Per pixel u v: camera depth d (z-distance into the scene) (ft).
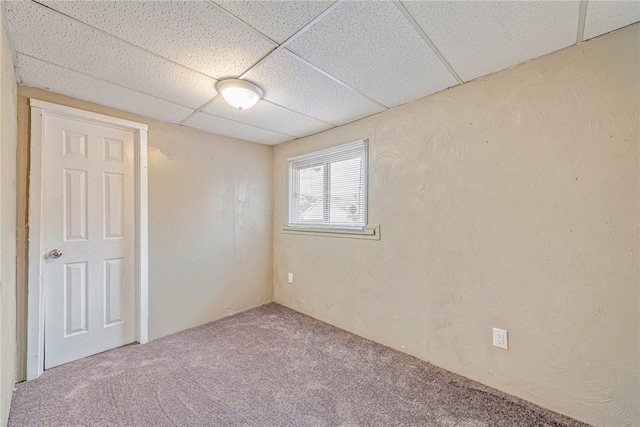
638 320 4.29
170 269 8.43
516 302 5.42
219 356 7.05
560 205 4.93
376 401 5.37
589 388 4.69
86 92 6.41
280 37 4.57
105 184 7.33
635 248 4.31
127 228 7.70
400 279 7.27
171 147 8.48
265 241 11.07
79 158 6.91
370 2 3.82
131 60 5.18
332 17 4.12
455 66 5.43
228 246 9.89
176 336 8.21
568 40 4.65
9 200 4.82
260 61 5.26
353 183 8.50
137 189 7.79
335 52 4.99
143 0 3.72
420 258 6.86
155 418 4.89
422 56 5.10
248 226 10.50
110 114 7.27
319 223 9.55
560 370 4.96
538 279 5.17
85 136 7.01
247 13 4.01
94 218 7.14
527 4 3.86
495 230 5.67
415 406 5.23
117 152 7.55
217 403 5.29
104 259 7.30
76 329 6.84
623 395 4.41
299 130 9.26
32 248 6.07
